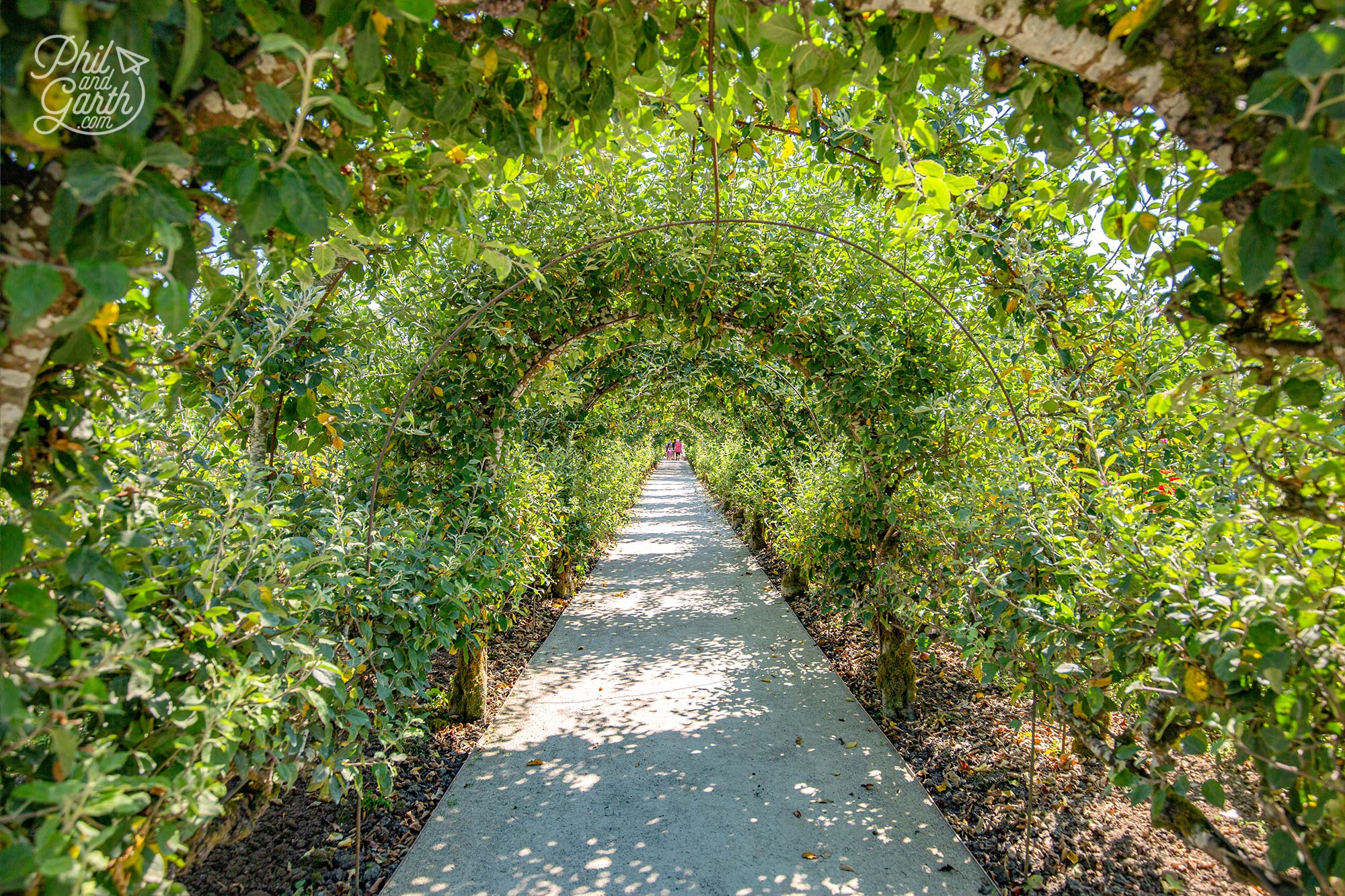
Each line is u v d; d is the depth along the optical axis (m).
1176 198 1.53
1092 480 2.35
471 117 1.68
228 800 1.78
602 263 3.83
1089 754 2.31
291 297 2.61
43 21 0.86
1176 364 2.87
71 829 0.96
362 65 1.16
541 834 2.90
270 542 1.97
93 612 1.40
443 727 3.97
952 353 3.98
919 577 3.75
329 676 1.76
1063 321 3.32
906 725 4.01
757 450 8.09
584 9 1.50
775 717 4.16
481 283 3.82
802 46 1.59
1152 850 2.63
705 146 2.95
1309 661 1.35
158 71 1.04
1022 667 2.55
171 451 2.03
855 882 2.57
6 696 0.95
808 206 4.15
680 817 3.04
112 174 0.90
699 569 8.82
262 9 1.08
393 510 3.36
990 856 2.72
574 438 7.14
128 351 1.38
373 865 2.69
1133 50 1.19
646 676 4.93
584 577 8.28
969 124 3.17
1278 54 1.12
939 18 1.37
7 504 1.51
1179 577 1.69
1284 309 1.37
